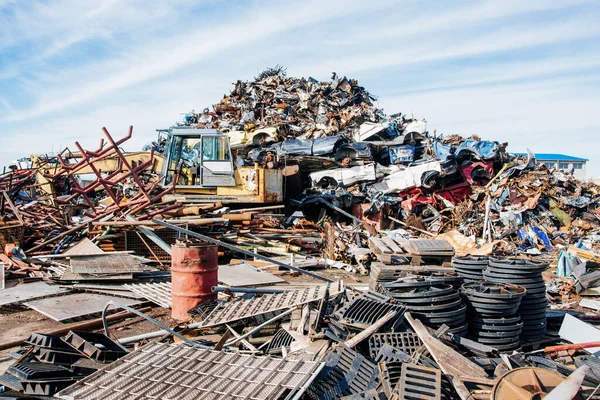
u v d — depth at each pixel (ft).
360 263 41.75
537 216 64.69
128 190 56.75
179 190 51.44
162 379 15.33
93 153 38.34
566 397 13.04
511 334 21.16
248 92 98.53
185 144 52.34
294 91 96.32
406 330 20.02
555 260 49.52
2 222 39.40
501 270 23.45
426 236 56.44
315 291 23.39
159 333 22.04
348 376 16.17
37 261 35.81
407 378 14.98
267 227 52.08
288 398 13.98
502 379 14.66
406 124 76.74
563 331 23.09
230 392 14.30
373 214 61.31
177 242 25.81
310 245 49.65
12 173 52.26
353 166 64.95
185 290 25.17
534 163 68.74
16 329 23.67
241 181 52.90
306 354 17.78
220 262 43.60
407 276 24.35
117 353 17.90
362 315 20.29
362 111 84.07
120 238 40.70
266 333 22.36
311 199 61.62
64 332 22.85
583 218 69.10
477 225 60.29
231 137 69.31
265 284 31.94
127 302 28.35
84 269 31.01
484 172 66.80
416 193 63.10
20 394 15.46
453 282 24.09
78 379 16.05
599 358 18.85
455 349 19.60
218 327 22.93
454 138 74.69
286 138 70.49
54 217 46.06
